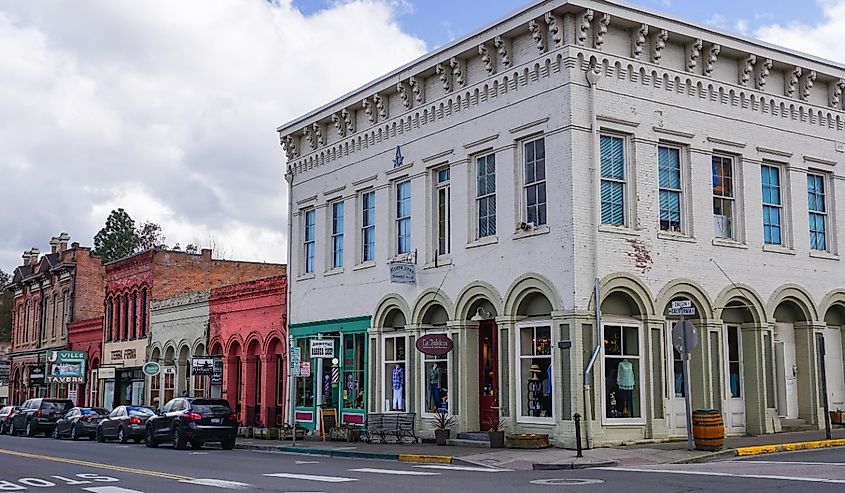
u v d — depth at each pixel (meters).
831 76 27.34
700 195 24.55
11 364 66.69
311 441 29.67
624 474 16.73
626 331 23.20
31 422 43.62
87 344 53.59
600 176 23.03
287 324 33.41
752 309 25.12
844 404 27.23
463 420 25.11
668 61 24.45
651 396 22.95
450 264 26.06
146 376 45.44
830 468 16.22
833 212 27.45
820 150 27.27
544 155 23.41
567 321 22.19
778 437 23.62
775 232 26.27
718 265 24.61
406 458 22.47
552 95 23.11
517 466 19.42
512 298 23.88
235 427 29.88
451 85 26.53
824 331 27.09
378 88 29.06
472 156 25.78
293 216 33.94
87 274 57.34
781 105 26.45
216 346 39.44
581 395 21.91
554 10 22.80
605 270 22.53
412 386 27.23
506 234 24.27
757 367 24.98
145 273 46.94
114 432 35.81
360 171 30.33
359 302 29.84
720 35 24.91
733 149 25.33
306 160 33.25
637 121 23.56
